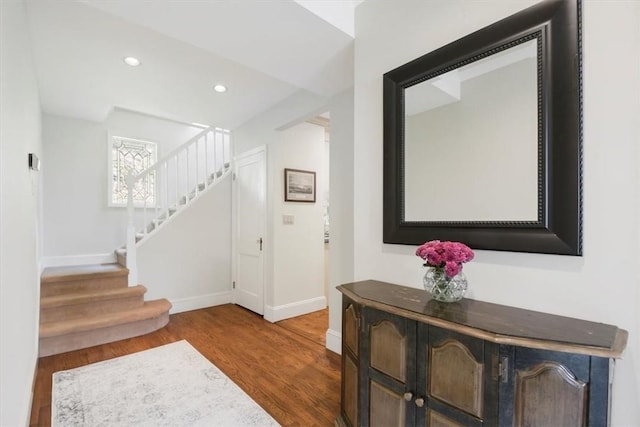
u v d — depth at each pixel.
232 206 4.54
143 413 1.92
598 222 1.10
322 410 1.97
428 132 1.62
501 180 1.35
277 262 3.75
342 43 2.04
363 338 1.50
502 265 1.35
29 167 2.02
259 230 4.00
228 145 5.22
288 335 3.25
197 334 3.26
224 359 2.68
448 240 1.52
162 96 3.49
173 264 4.02
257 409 1.97
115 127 4.43
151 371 2.45
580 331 1.01
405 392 1.29
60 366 2.52
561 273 1.19
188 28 1.86
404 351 1.30
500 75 1.35
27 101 2.03
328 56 2.20
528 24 1.25
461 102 1.49
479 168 1.42
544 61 1.21
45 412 1.92
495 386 1.02
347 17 1.95
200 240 4.24
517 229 1.28
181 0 1.60
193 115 4.11
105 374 2.39
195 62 2.74
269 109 3.85
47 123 3.97
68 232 4.08
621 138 1.06
